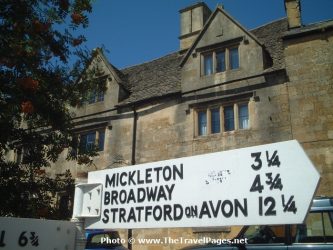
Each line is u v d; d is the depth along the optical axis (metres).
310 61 12.06
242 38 13.38
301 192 1.90
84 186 2.74
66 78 7.38
